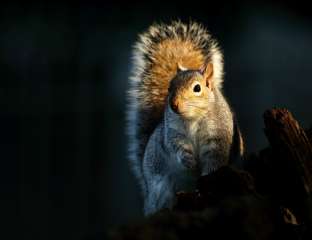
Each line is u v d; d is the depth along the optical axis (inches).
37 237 582.6
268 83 682.2
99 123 636.7
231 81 676.7
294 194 228.4
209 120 291.6
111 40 662.5
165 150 301.7
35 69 647.8
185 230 194.2
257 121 665.0
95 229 592.7
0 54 647.1
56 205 602.5
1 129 624.4
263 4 705.6
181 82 287.0
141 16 669.3
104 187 616.7
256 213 198.1
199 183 227.3
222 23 685.3
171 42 356.5
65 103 638.5
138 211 605.3
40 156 624.1
